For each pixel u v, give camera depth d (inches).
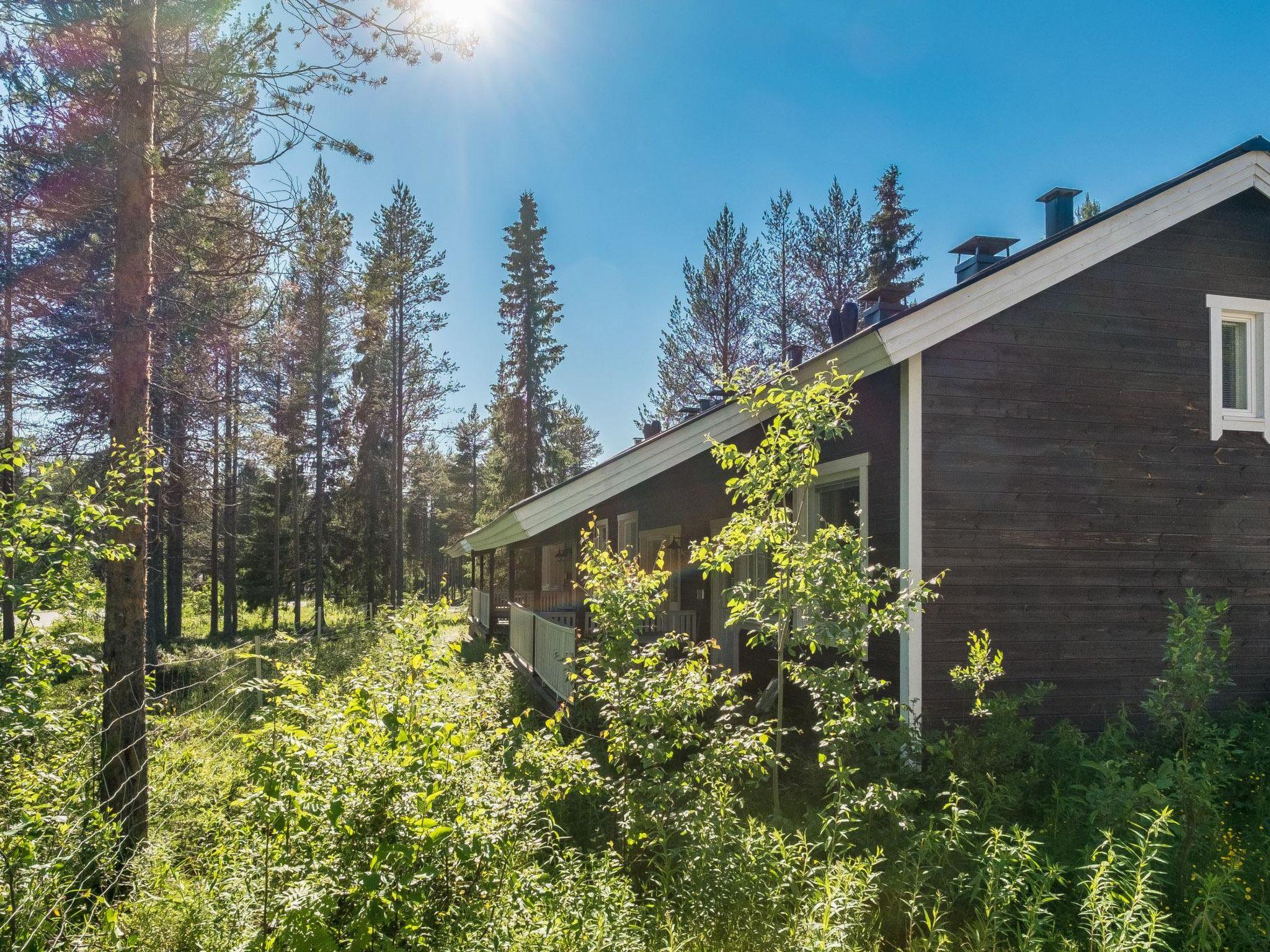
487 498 1701.5
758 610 231.3
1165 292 329.1
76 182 370.0
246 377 695.7
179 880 191.5
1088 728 303.7
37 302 483.5
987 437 304.0
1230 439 332.5
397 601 1202.0
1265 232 345.7
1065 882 188.9
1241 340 347.9
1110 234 319.6
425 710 151.7
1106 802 197.9
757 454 245.8
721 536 241.1
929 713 288.5
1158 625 315.3
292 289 644.1
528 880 155.6
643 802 206.1
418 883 133.6
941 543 296.0
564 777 186.7
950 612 294.5
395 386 1246.3
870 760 239.0
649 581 239.6
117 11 280.2
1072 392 314.8
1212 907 170.2
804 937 154.6
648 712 208.5
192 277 400.2
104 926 163.0
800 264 1119.0
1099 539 312.2
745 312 1139.9
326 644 634.8
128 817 231.0
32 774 182.1
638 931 166.9
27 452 384.5
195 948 161.8
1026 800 236.8
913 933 180.9
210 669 560.7
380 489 1374.3
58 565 207.3
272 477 1261.1
